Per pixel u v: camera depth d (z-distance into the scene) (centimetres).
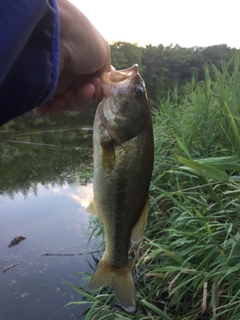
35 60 20
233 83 69
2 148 211
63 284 60
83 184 121
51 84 21
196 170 37
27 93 20
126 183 32
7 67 17
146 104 33
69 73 32
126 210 32
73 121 383
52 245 74
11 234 80
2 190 118
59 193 112
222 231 43
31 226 84
